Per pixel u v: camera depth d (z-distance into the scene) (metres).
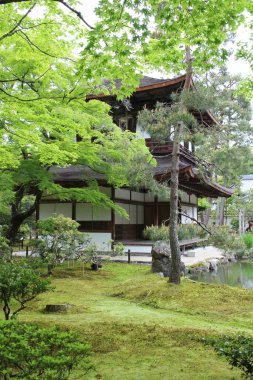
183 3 6.28
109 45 6.62
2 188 12.61
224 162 11.35
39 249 12.48
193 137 10.01
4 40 8.89
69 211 19.47
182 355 5.26
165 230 12.71
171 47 7.22
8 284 4.97
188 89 9.84
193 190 22.97
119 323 6.75
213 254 21.53
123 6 6.06
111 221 18.69
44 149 10.34
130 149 13.45
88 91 12.12
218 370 4.73
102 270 14.01
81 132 11.23
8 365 3.04
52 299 8.89
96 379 4.41
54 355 2.96
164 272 12.70
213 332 6.27
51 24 8.88
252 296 9.05
